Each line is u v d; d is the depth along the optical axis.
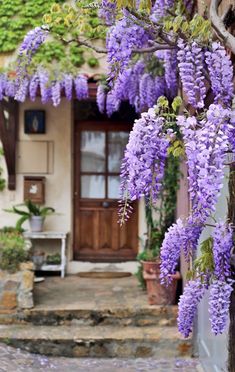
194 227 2.71
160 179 2.43
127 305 5.59
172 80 4.65
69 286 6.60
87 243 7.67
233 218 2.56
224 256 2.42
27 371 4.59
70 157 7.52
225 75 2.68
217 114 2.21
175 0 4.02
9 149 7.18
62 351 5.10
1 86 6.16
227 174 3.27
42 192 7.37
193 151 2.18
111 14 3.46
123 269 7.49
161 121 2.44
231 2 3.04
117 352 5.12
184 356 5.12
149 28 3.06
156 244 6.02
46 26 3.96
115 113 7.70
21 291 5.55
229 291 2.39
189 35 2.90
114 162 7.73
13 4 6.86
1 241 6.02
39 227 7.24
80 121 7.71
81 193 7.71
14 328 5.39
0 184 7.38
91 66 6.75
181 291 5.71
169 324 5.47
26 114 7.41
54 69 6.16
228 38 2.78
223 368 3.96
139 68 5.30
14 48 6.79
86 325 5.49
